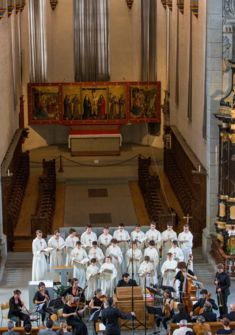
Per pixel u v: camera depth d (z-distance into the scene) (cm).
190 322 2898
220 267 3359
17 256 4094
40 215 4278
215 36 3981
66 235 3891
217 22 3969
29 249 4181
